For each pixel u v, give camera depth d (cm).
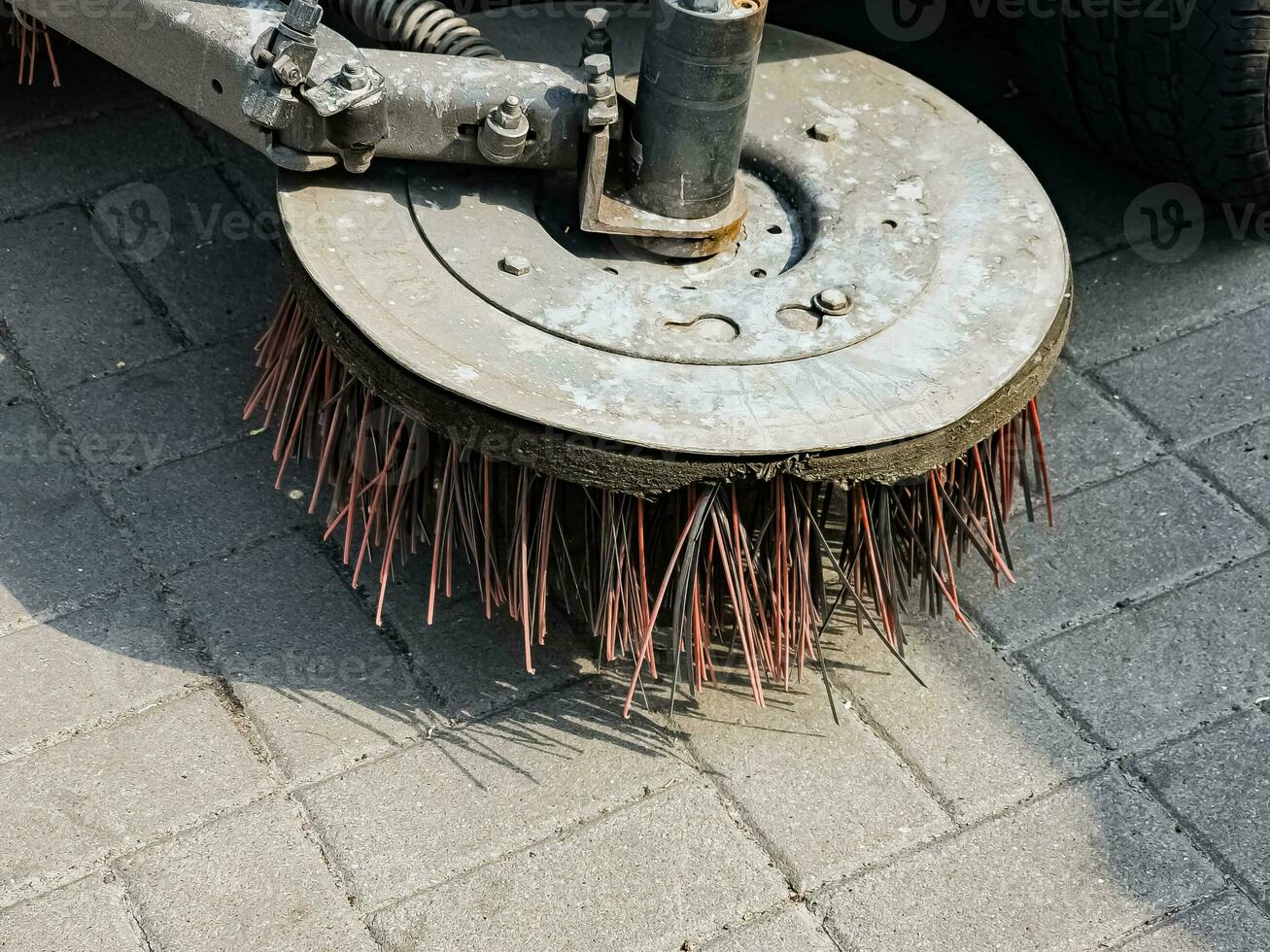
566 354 190
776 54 239
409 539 220
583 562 216
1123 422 260
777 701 216
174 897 189
